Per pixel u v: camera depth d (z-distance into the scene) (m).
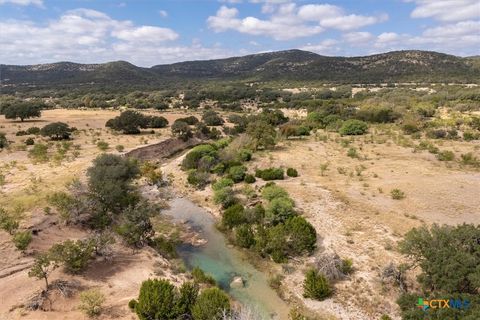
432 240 23.98
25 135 88.44
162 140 83.75
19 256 27.64
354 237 33.59
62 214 33.72
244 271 30.28
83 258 26.72
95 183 38.97
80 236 33.00
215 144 75.50
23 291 23.75
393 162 60.81
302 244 31.05
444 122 97.00
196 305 21.67
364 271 28.03
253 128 80.56
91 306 22.38
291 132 89.06
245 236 34.06
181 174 59.97
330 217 37.97
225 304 21.66
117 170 43.31
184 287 23.11
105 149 71.06
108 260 29.05
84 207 35.16
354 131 89.94
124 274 27.61
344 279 27.33
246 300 25.94
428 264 22.39
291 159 64.31
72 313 22.41
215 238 36.97
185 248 34.75
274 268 30.17
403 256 29.36
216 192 45.09
